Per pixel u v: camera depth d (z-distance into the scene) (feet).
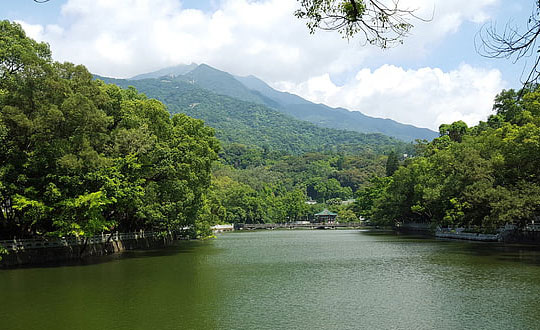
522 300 86.33
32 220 132.87
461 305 82.64
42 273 121.19
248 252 200.64
